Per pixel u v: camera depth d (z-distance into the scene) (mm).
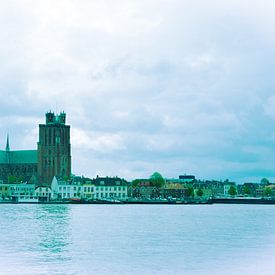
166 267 92938
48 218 198500
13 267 90938
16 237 129625
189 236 136000
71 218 199750
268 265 95000
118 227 160125
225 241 125875
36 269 89688
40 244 117188
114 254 104812
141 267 92500
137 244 119375
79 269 90188
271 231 150500
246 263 96812
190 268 92188
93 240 125500
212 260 99375
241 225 171500
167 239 129000
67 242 121188
